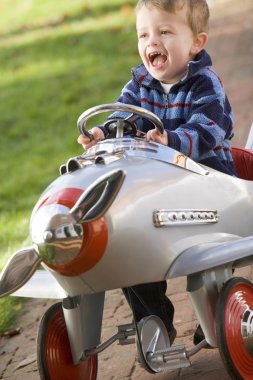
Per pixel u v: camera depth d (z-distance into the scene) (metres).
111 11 17.14
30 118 12.96
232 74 10.24
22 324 5.57
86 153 3.62
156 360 3.54
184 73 4.01
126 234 3.27
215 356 4.25
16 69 15.24
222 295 3.46
